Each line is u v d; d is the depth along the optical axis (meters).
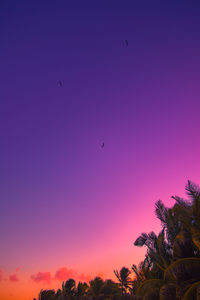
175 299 12.95
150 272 17.56
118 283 36.56
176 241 13.95
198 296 11.51
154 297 14.92
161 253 15.52
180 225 15.33
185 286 12.48
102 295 34.91
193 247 13.74
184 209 13.30
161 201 16.05
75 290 42.78
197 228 12.55
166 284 13.61
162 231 16.27
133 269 18.59
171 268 13.29
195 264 12.74
